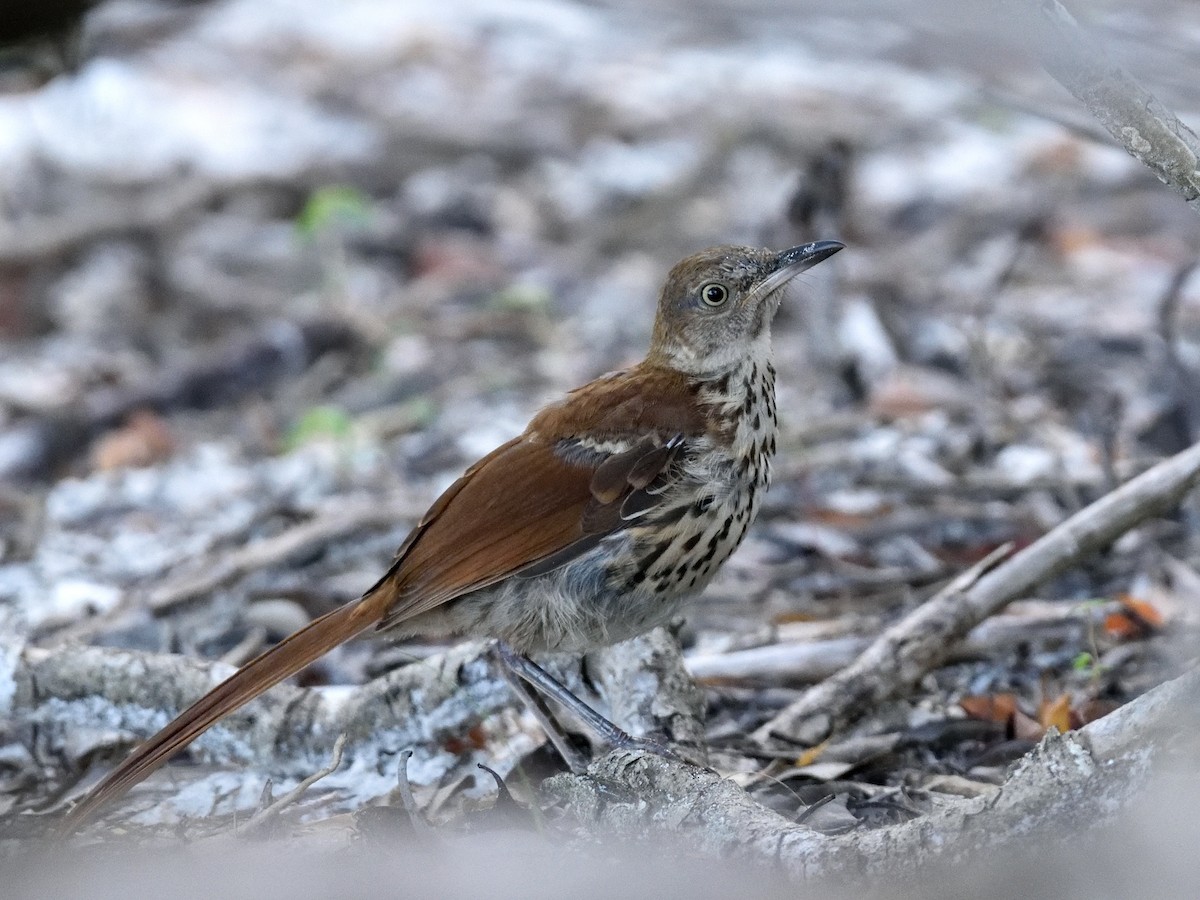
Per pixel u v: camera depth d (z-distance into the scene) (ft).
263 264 60.64
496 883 22.13
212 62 72.23
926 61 53.57
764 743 28.76
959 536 37.40
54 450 48.80
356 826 25.30
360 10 77.20
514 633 26.99
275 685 26.05
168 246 61.77
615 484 26.71
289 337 52.90
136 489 45.70
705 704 28.71
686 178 63.77
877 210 57.93
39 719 29.12
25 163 65.41
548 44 73.56
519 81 70.90
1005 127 63.36
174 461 47.65
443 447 46.34
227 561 38.19
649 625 27.40
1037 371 45.91
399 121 68.33
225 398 51.72
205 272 60.13
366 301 57.06
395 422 48.42
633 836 22.81
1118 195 58.49
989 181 59.82
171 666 28.78
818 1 28.99
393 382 51.11
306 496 43.80
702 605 35.29
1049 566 29.58
